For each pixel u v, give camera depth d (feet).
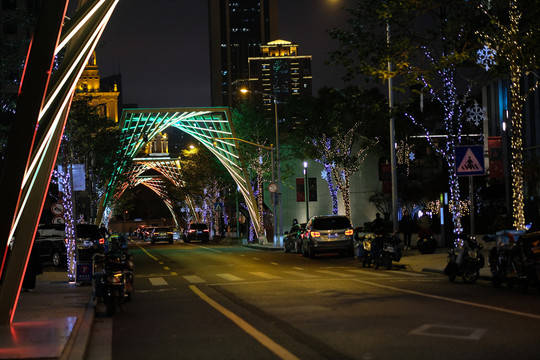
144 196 565.94
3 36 81.15
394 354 26.17
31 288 57.26
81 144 108.68
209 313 41.24
